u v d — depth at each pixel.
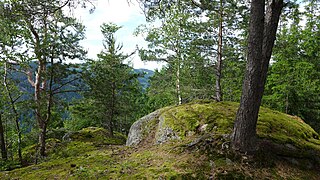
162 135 7.57
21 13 5.61
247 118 5.16
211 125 6.79
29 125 11.29
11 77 11.27
